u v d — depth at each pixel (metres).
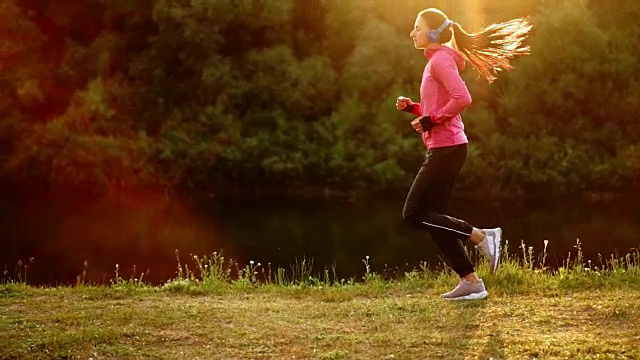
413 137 21.89
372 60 21.98
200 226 17.70
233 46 22.52
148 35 23.17
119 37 23.05
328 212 19.48
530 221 17.72
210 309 5.68
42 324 5.29
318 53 23.19
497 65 5.86
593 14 22.25
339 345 4.71
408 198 5.62
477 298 5.83
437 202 5.61
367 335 4.92
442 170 5.53
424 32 5.59
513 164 21.38
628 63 21.50
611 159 21.47
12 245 15.12
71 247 14.91
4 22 22.30
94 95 21.67
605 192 21.64
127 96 22.23
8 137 21.88
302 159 21.61
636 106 21.61
